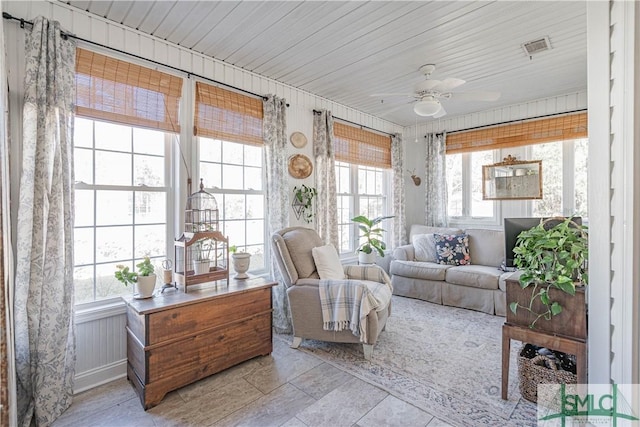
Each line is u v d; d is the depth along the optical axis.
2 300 1.27
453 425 1.78
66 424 1.84
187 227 2.66
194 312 2.17
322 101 3.99
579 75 3.35
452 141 4.81
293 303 2.78
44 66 1.93
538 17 2.32
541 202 4.16
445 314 3.59
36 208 1.90
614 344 1.18
